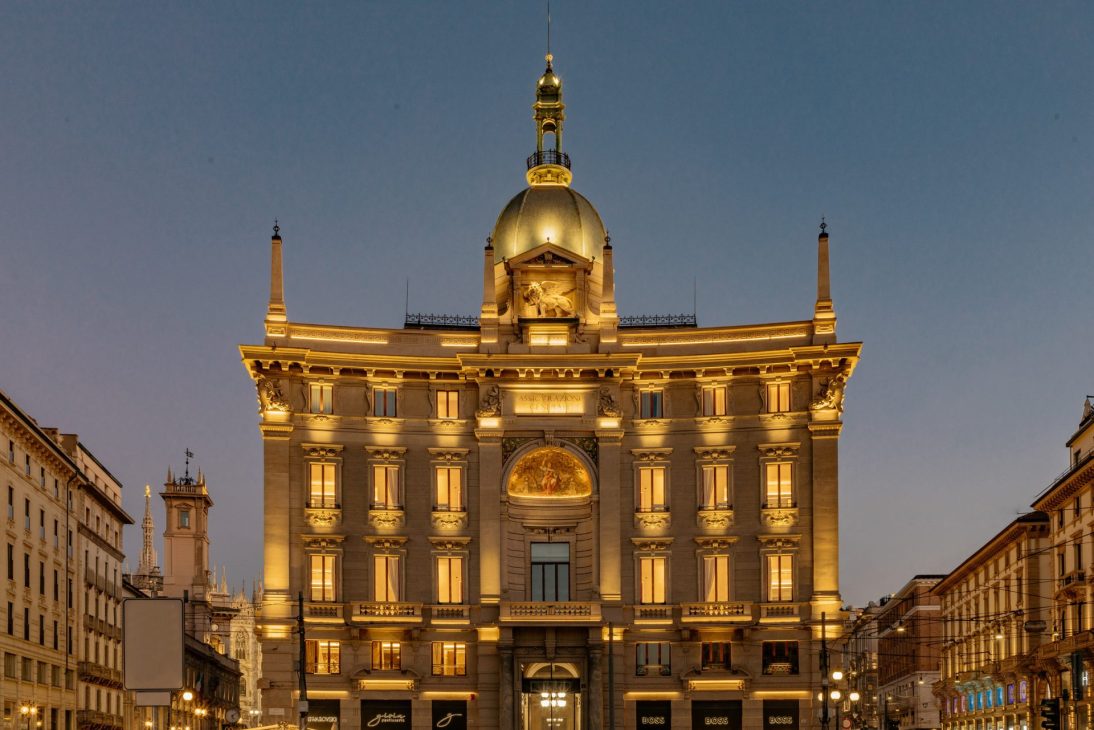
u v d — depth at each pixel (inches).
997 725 4387.3
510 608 3312.0
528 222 3833.7
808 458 3425.2
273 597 3321.9
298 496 3398.1
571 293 3563.0
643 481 3481.8
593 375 3464.6
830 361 3412.9
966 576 4995.1
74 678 3993.6
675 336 3545.8
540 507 3511.3
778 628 3344.0
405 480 3457.2
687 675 3341.5
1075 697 3312.0
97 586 4367.6
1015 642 4143.7
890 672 6663.4
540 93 4050.2
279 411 3395.7
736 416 3469.5
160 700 1475.1
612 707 3120.1
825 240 3518.7
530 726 3344.0
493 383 3474.4
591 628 3314.5
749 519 3427.7
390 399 3489.2
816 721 3294.8
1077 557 3651.6
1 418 3270.2
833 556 3356.3
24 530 3491.6
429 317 3833.7
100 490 4426.7
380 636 3341.5
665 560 3435.0
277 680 3284.9
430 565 3420.3
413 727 3321.9
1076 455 3836.1
